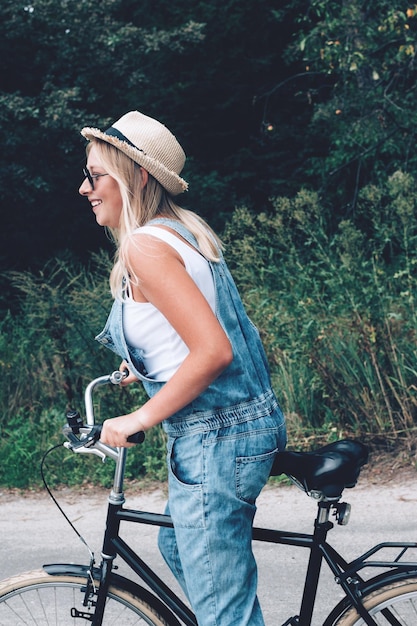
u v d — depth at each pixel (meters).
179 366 2.13
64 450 5.72
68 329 6.61
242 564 2.17
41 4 10.16
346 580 2.23
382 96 9.88
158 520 2.27
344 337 5.69
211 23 13.80
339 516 2.18
